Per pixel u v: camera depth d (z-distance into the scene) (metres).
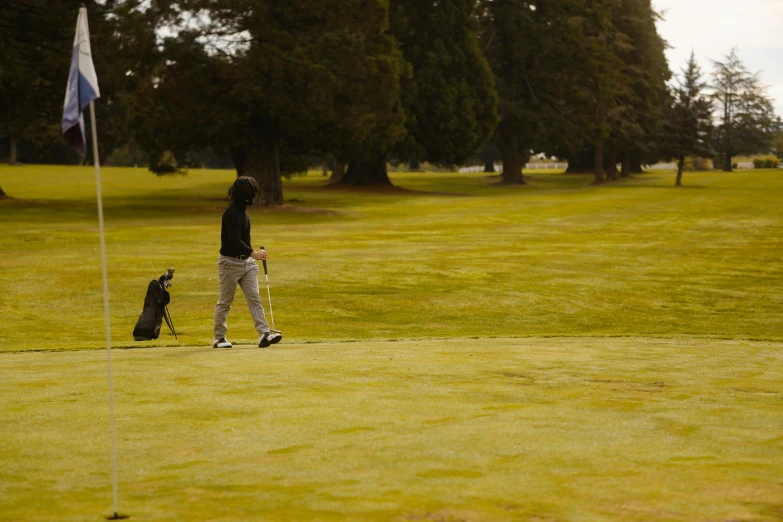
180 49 73.12
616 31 143.62
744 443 9.30
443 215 73.62
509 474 8.21
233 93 73.19
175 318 28.97
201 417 10.64
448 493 7.67
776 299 35.47
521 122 129.38
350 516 7.12
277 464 8.62
